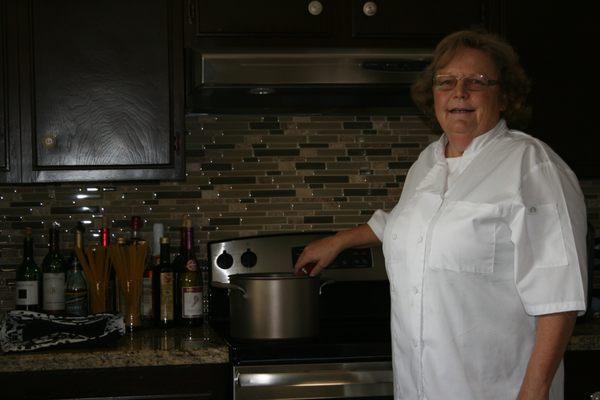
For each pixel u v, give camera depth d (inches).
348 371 86.3
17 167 97.8
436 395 70.9
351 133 114.4
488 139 73.2
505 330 69.4
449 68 73.4
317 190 113.7
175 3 100.0
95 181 100.2
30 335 87.2
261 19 100.5
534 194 67.3
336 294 106.3
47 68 98.4
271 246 105.5
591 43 106.0
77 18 98.8
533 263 66.0
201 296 101.8
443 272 70.2
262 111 110.1
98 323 88.7
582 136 106.0
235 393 84.7
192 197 111.7
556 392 70.6
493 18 104.2
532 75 104.7
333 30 101.6
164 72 99.9
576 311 65.4
